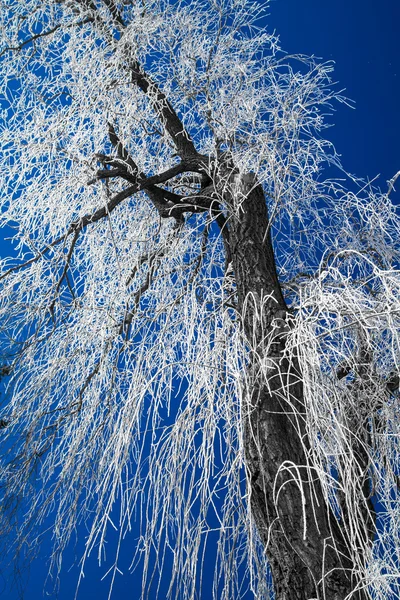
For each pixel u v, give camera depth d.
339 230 2.40
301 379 1.57
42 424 2.12
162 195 2.26
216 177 2.17
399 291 1.63
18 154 2.22
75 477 1.99
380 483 1.84
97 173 2.16
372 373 1.88
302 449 1.63
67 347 2.20
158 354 1.95
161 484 1.65
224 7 2.52
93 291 2.22
